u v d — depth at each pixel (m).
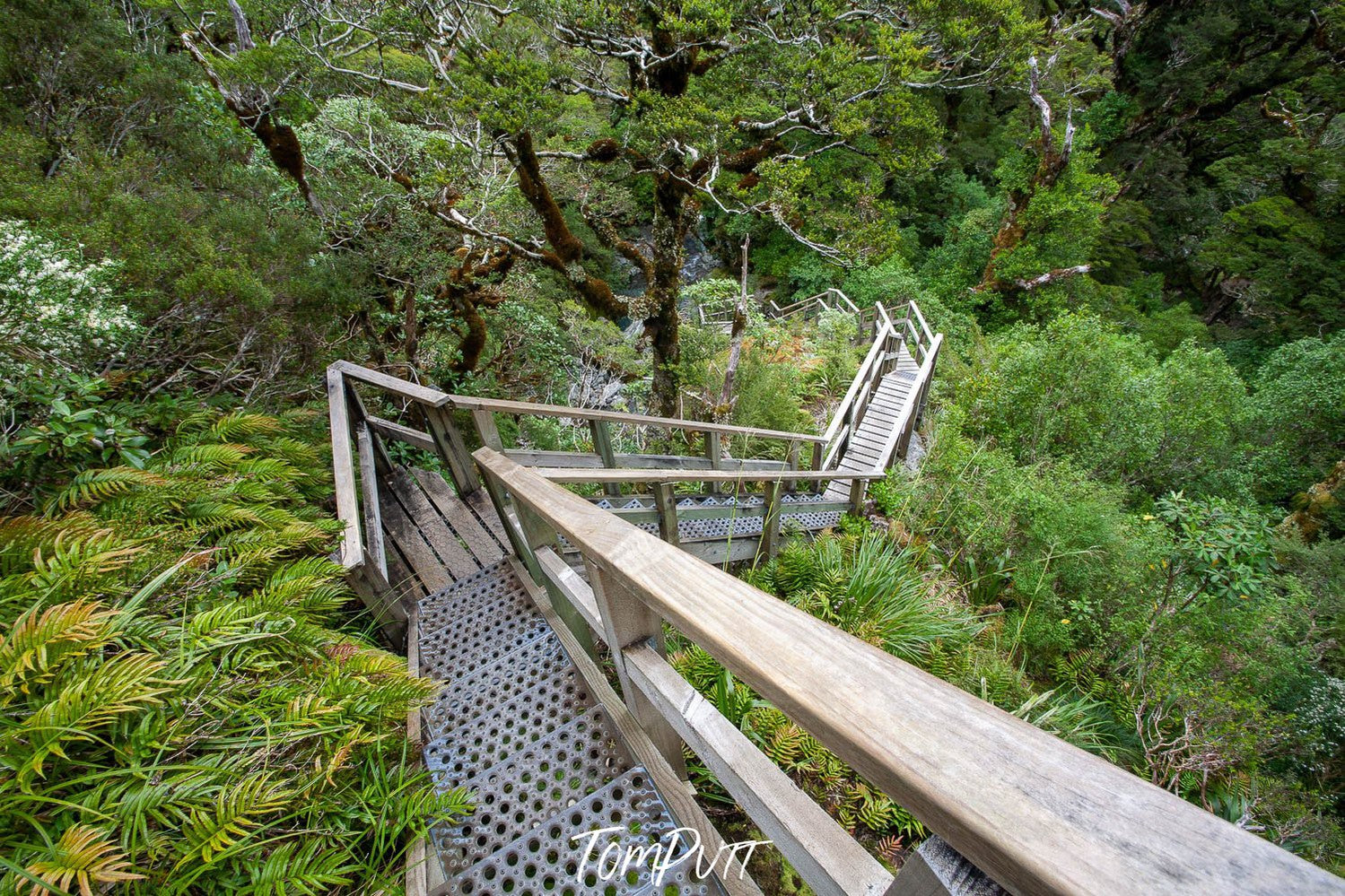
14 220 2.39
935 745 0.53
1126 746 3.43
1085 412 7.80
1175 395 8.51
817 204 6.87
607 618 1.26
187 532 1.76
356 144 6.15
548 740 1.56
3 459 1.78
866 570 3.52
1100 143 21.66
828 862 0.73
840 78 5.92
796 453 5.56
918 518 5.57
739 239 18.70
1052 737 0.51
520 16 5.71
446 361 7.16
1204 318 21.55
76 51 3.80
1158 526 5.00
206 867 0.95
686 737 1.03
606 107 12.71
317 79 5.15
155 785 1.01
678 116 5.59
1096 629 4.37
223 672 1.33
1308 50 20.12
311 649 1.55
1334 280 17.20
